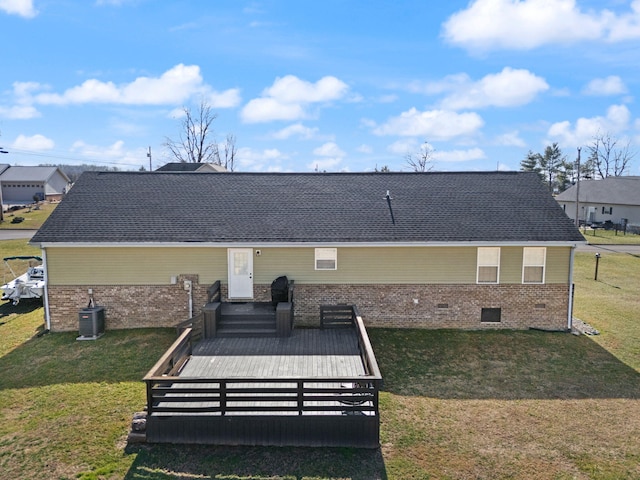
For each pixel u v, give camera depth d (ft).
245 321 45.03
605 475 25.63
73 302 48.34
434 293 49.21
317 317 49.39
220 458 26.94
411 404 33.27
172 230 48.85
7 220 138.51
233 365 36.68
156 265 48.49
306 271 49.06
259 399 28.40
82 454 27.04
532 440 28.96
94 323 46.03
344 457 27.09
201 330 44.32
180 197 54.75
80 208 51.75
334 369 36.09
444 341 45.80
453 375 38.22
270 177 59.82
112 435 28.96
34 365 39.55
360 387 32.42
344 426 27.96
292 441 28.12
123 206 52.49
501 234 48.47
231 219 50.96
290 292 46.34
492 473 25.75
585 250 103.76
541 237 48.11
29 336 46.80
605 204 153.89
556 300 49.19
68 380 36.63
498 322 49.52
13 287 57.16
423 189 57.06
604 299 62.23
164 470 25.72
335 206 53.62
